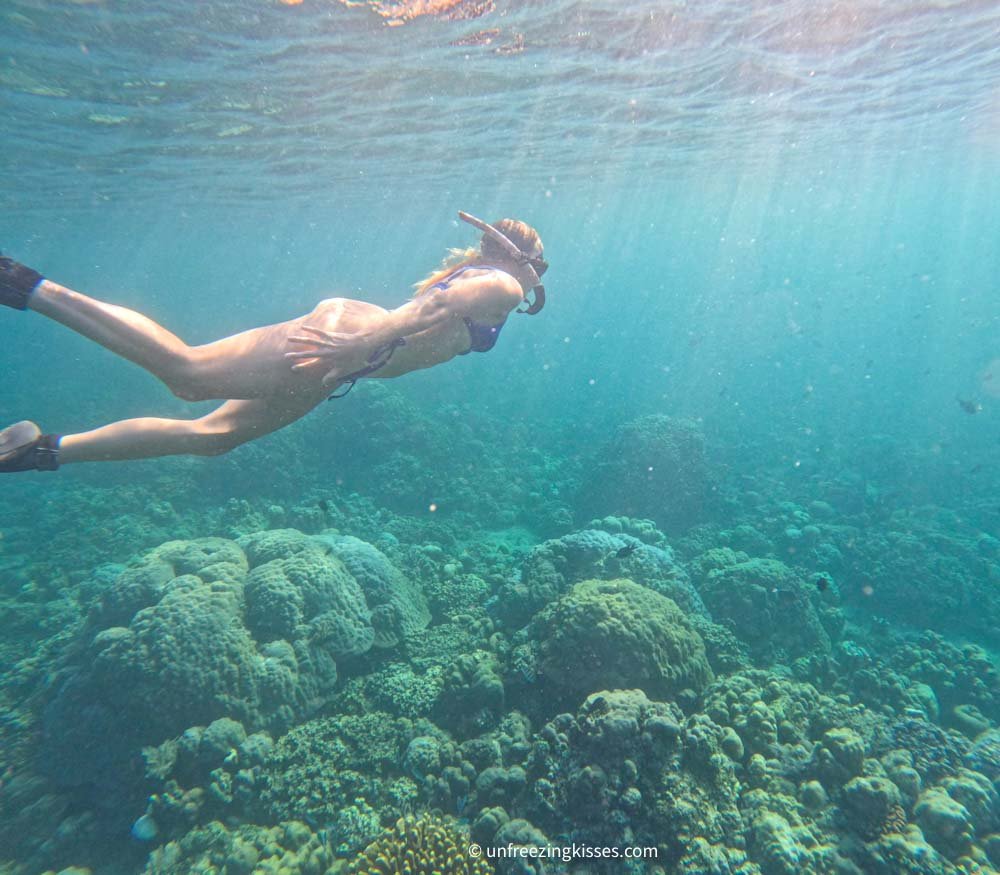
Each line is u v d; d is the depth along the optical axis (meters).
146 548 8.30
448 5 6.24
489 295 1.54
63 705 4.36
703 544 8.35
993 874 2.95
